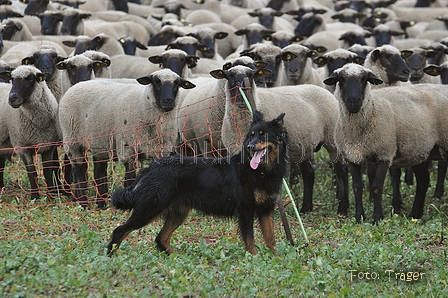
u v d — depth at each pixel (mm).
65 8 29484
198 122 16297
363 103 14375
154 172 11000
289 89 16484
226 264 10250
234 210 11055
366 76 14359
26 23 28141
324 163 20625
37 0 29875
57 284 9195
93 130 15945
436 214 15953
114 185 17281
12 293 8859
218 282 9914
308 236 13008
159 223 13586
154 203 10891
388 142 14648
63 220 13391
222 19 36281
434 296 9758
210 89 16375
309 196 16375
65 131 16375
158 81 14977
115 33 28250
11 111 16578
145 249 11289
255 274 9953
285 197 16594
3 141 16922
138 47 25078
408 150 14945
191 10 37531
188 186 11055
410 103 15062
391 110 14773
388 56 17859
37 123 16484
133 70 21469
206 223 13641
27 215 13727
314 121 16062
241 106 14648
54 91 18797
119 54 23250
